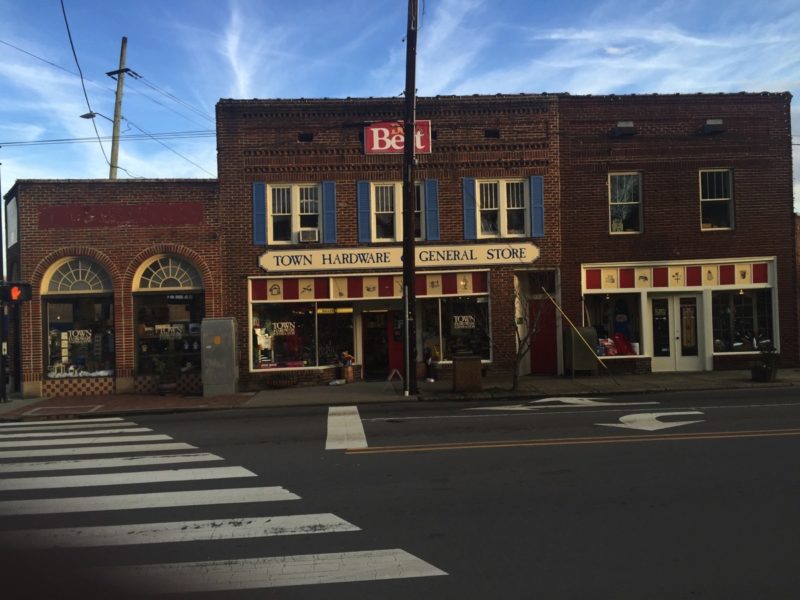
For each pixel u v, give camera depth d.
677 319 18.92
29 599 4.34
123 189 17.95
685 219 18.77
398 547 5.18
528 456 8.29
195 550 5.20
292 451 9.05
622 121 18.72
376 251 18.38
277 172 18.28
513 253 18.45
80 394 17.56
